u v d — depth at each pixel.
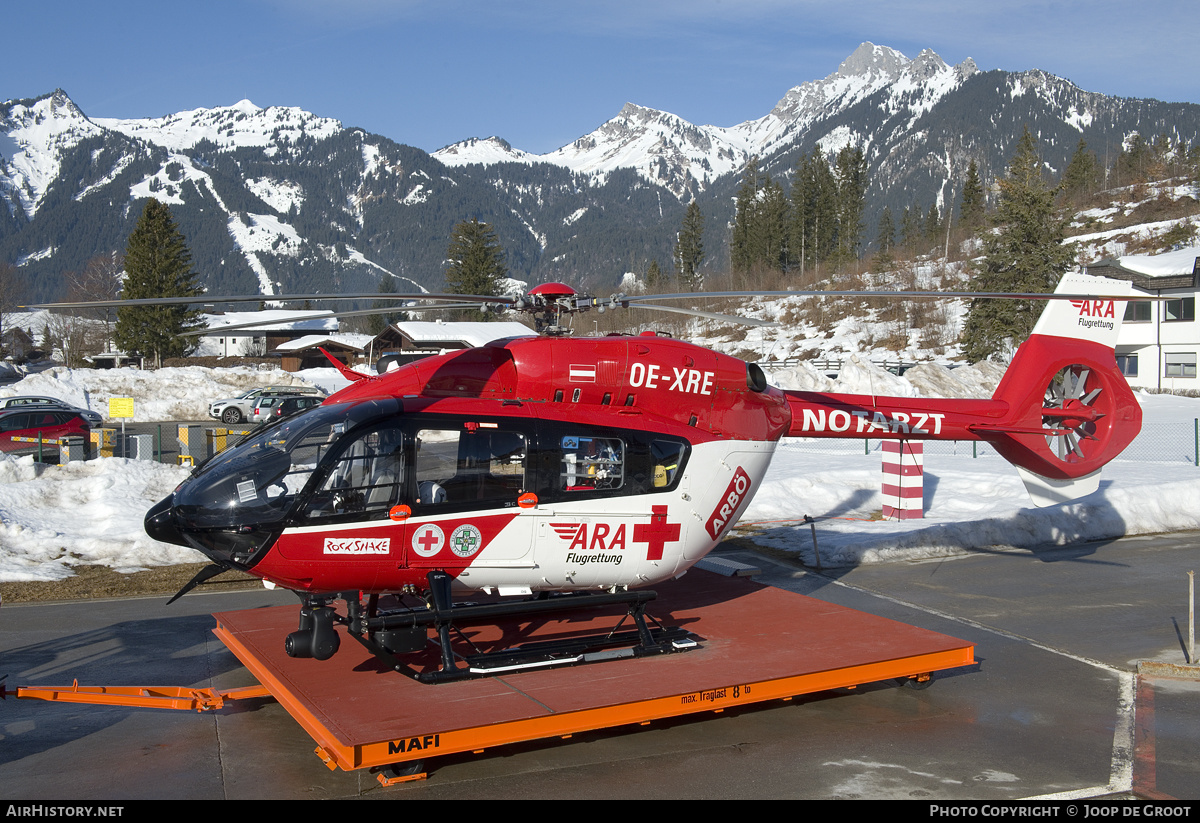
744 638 7.59
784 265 105.69
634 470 7.50
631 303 7.36
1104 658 8.38
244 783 5.68
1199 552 12.85
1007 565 12.17
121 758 6.09
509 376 7.43
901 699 7.32
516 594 7.36
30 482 14.83
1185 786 5.64
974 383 34.12
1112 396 10.71
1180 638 8.95
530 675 6.60
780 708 7.12
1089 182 104.12
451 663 6.53
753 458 8.33
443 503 6.87
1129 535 14.12
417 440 6.88
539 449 7.18
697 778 5.77
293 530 6.54
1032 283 42.59
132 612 9.86
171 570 11.79
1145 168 103.00
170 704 6.46
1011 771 5.88
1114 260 45.91
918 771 5.88
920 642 7.43
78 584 10.96
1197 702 7.23
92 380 39.53
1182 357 42.44
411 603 8.42
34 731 6.61
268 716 6.95
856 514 15.65
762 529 14.29
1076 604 10.23
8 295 84.44
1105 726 6.71
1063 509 14.15
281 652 7.15
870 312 67.94
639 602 7.51
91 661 8.12
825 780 5.74
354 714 5.69
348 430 6.73
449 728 5.41
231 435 23.19
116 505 14.33
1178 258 44.38
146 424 34.44
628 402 7.71
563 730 5.75
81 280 95.12
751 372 8.31
